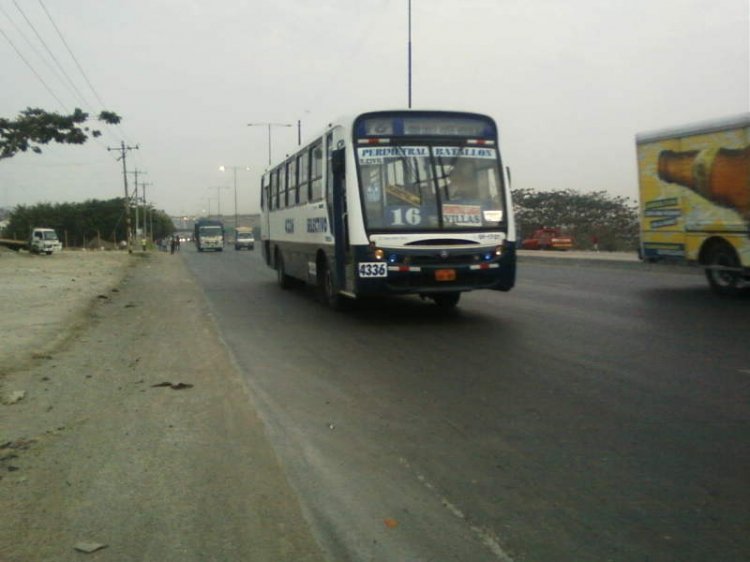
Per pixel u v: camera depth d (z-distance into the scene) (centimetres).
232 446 583
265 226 2252
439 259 1156
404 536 414
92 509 458
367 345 1041
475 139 1213
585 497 464
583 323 1181
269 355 980
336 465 536
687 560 380
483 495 472
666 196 1641
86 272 2966
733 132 1441
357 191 1157
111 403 726
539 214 5941
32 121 4600
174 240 6378
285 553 396
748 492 468
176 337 1159
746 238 1428
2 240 6038
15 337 1123
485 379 800
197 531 425
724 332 1060
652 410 659
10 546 407
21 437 613
